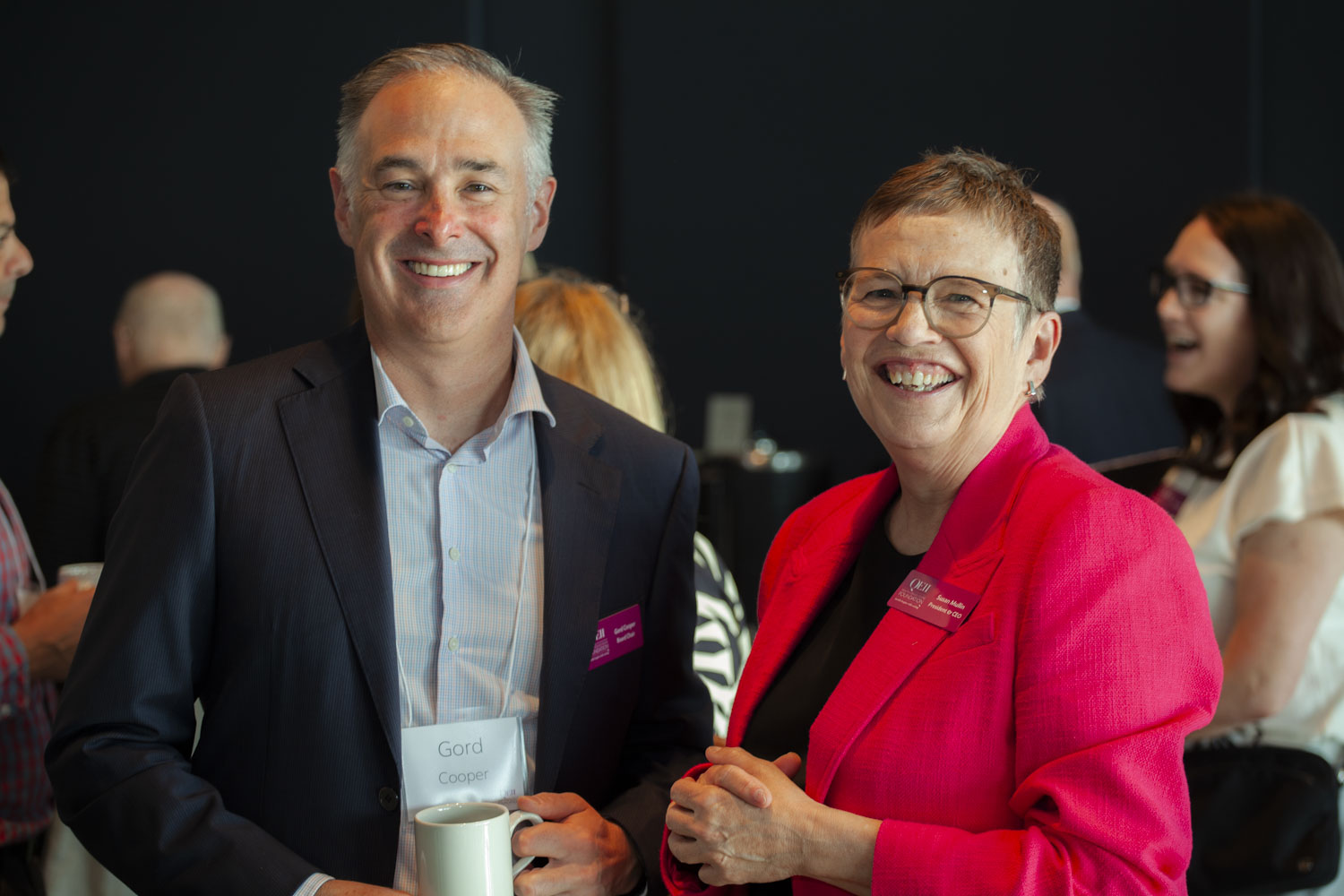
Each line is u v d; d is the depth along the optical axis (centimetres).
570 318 211
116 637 146
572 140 672
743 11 651
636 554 171
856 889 127
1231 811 195
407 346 156
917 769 127
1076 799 117
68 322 639
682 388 670
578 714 162
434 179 151
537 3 663
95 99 637
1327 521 211
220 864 139
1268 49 570
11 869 203
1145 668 120
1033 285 139
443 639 157
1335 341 224
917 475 144
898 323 135
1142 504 128
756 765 137
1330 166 562
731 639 201
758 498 561
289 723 149
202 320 348
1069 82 599
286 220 638
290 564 150
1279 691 208
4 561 207
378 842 148
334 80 636
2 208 212
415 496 160
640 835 159
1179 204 581
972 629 128
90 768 143
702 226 662
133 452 271
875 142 636
